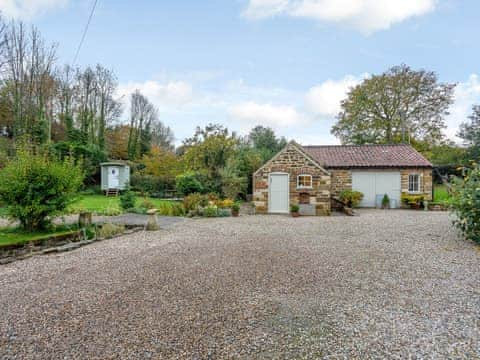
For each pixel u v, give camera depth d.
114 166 23.55
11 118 24.06
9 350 2.80
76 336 3.05
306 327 3.25
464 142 29.66
